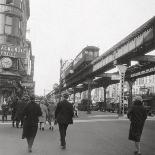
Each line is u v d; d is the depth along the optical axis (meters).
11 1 40.84
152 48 35.62
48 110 22.06
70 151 12.12
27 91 59.75
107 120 35.25
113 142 15.21
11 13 40.22
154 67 54.38
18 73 42.16
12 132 18.91
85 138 16.84
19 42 42.19
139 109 11.52
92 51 61.72
